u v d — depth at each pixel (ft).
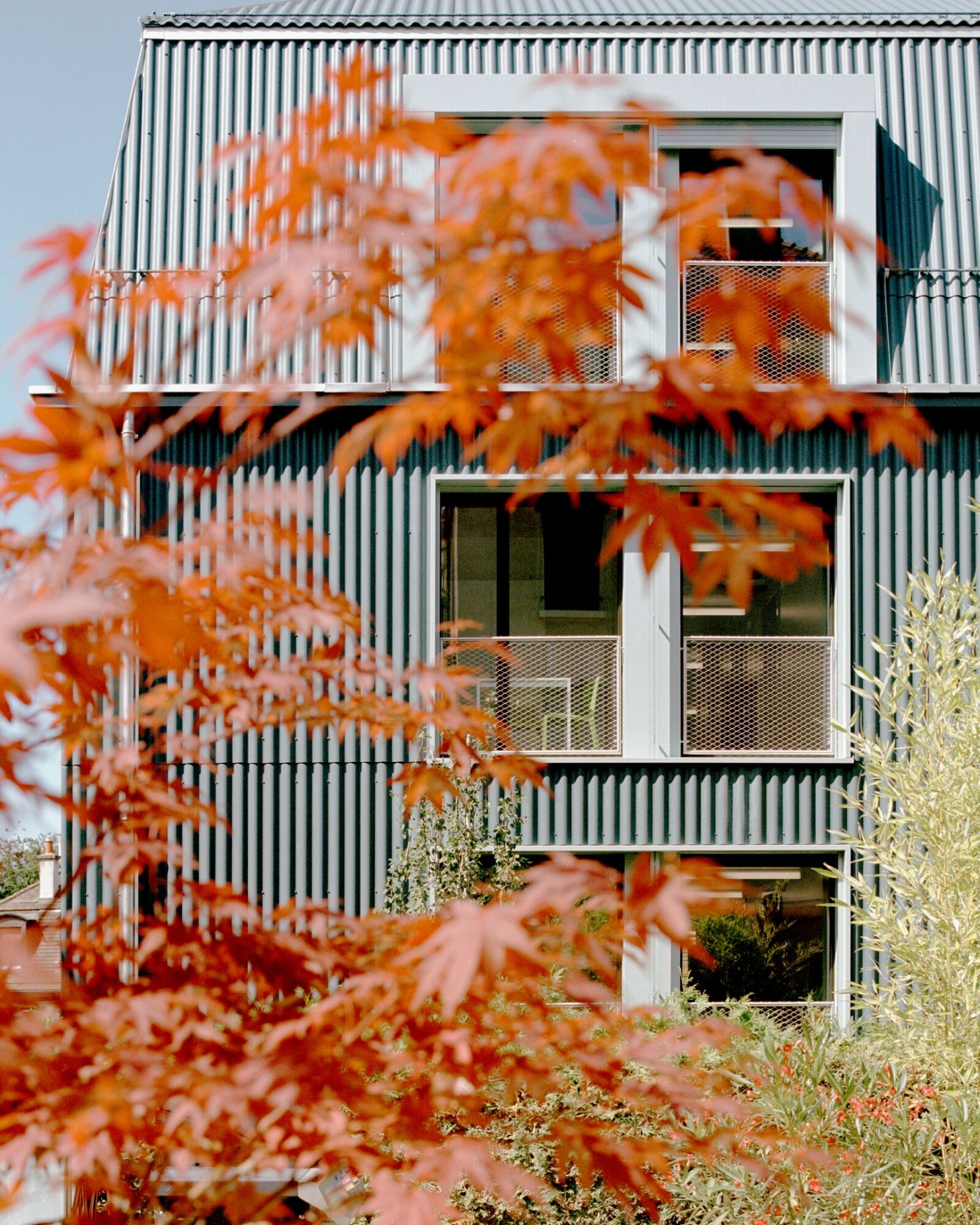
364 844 28.37
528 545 31.24
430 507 29.58
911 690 22.88
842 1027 27.48
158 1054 6.45
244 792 28.53
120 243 29.89
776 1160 14.98
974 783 20.52
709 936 29.19
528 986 7.08
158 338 28.45
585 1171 7.27
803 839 29.01
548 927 6.19
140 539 5.61
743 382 5.86
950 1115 17.51
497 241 5.21
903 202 31.04
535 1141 7.47
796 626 30.99
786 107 29.99
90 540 5.27
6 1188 6.53
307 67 31.30
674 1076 7.41
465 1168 6.22
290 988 8.26
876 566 29.78
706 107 29.91
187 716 27.71
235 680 8.93
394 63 31.17
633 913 5.53
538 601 31.12
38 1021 6.73
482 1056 7.00
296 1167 6.74
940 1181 17.38
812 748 30.42
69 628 4.99
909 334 30.04
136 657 5.36
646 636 29.99
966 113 31.78
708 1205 15.80
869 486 29.84
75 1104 6.01
